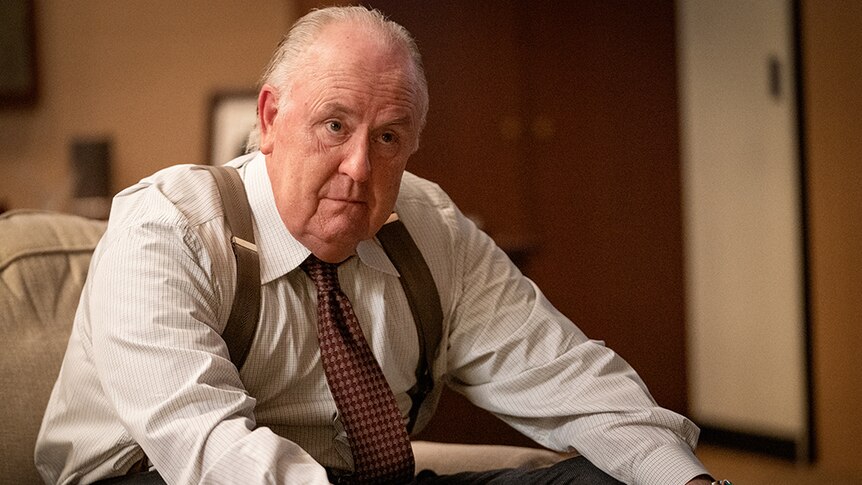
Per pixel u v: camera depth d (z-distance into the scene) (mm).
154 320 1335
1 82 3865
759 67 4051
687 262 4445
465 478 1565
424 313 1579
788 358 4016
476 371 1639
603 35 4324
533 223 4246
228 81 3930
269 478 1225
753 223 4129
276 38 3965
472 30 4066
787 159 3969
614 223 4363
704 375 4395
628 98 4359
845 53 3736
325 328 1488
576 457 1551
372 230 1432
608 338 4371
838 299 3820
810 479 3740
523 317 1620
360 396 1486
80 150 3812
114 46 3908
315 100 1362
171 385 1304
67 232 1804
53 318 1693
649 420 1495
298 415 1511
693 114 4359
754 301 4152
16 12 3850
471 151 4090
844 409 3824
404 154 1421
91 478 1474
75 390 1491
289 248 1470
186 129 3918
